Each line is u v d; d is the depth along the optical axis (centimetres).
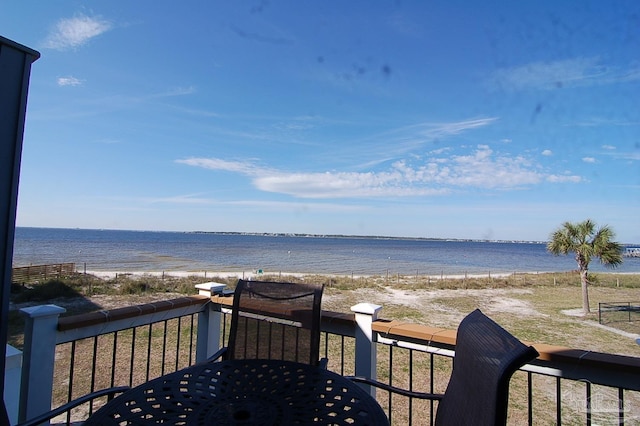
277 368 149
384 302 1425
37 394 168
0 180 137
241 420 107
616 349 832
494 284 2139
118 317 199
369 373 192
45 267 1834
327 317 207
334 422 107
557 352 142
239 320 187
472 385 91
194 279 1992
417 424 403
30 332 168
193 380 136
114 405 116
